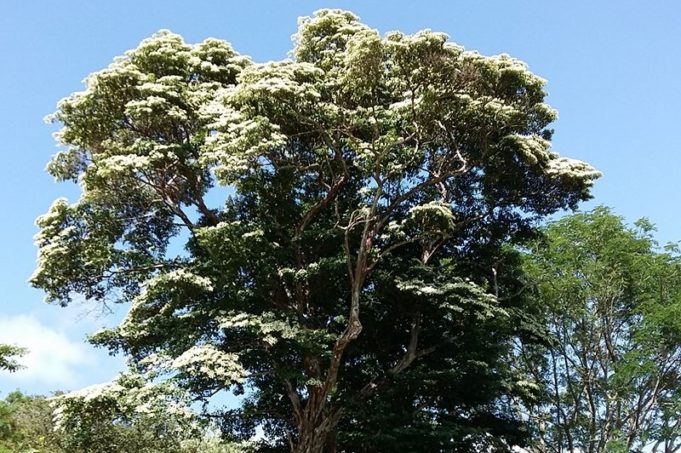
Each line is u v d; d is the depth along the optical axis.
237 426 24.08
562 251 34.62
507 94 20.92
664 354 31.81
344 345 20.88
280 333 20.91
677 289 33.00
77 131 22.16
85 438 23.33
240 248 20.80
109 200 23.27
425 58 19.44
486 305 21.42
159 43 23.44
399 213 23.98
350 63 19.73
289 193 23.09
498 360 27.98
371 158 21.05
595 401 35.03
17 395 27.81
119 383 19.89
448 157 22.72
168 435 24.05
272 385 23.70
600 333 34.19
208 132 21.59
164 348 21.66
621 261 33.66
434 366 24.42
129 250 22.92
